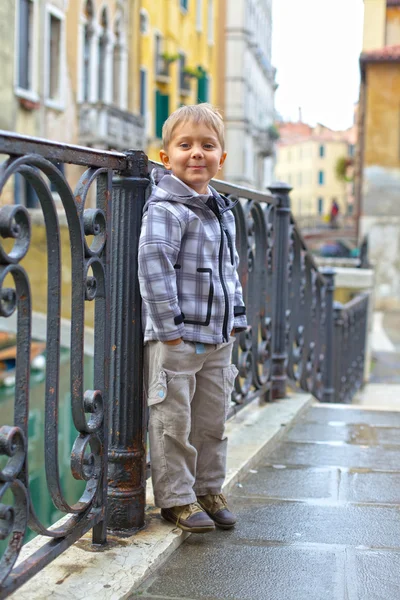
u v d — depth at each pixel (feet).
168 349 8.33
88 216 7.59
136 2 84.02
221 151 8.53
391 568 8.48
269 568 8.38
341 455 13.35
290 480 11.77
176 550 8.77
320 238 129.70
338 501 10.81
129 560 8.07
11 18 55.57
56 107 65.05
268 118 172.86
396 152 96.94
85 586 7.47
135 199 8.48
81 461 7.60
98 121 70.13
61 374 34.65
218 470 9.45
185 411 8.54
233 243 8.80
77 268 7.38
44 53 62.54
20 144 6.16
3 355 39.73
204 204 8.32
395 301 97.25
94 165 7.57
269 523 9.83
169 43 97.35
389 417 16.66
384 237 97.60
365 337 39.37
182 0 103.24
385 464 12.85
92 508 8.03
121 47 80.48
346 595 7.79
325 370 24.99
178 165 8.33
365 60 94.68
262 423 14.70
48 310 7.07
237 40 130.00
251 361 14.35
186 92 104.78
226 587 7.89
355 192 119.96
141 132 81.56
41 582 7.52
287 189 16.19
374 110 96.68
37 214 33.35
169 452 8.73
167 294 7.97
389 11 95.09
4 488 6.13
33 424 33.45
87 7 72.02
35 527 6.75
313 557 8.74
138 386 8.71
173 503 8.85
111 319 8.66
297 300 18.53
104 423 8.05
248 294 14.42
